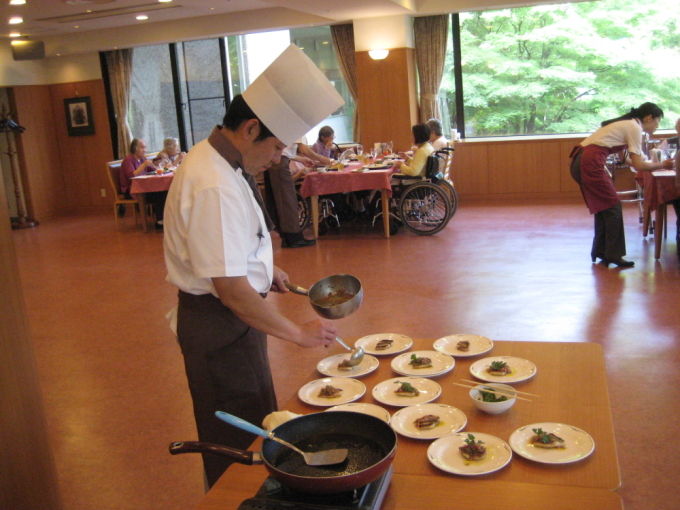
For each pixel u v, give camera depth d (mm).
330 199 7148
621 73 8078
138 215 9688
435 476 1216
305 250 6336
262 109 1534
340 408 1518
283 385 3301
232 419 1158
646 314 3906
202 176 1499
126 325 4477
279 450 1180
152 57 9789
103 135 10086
